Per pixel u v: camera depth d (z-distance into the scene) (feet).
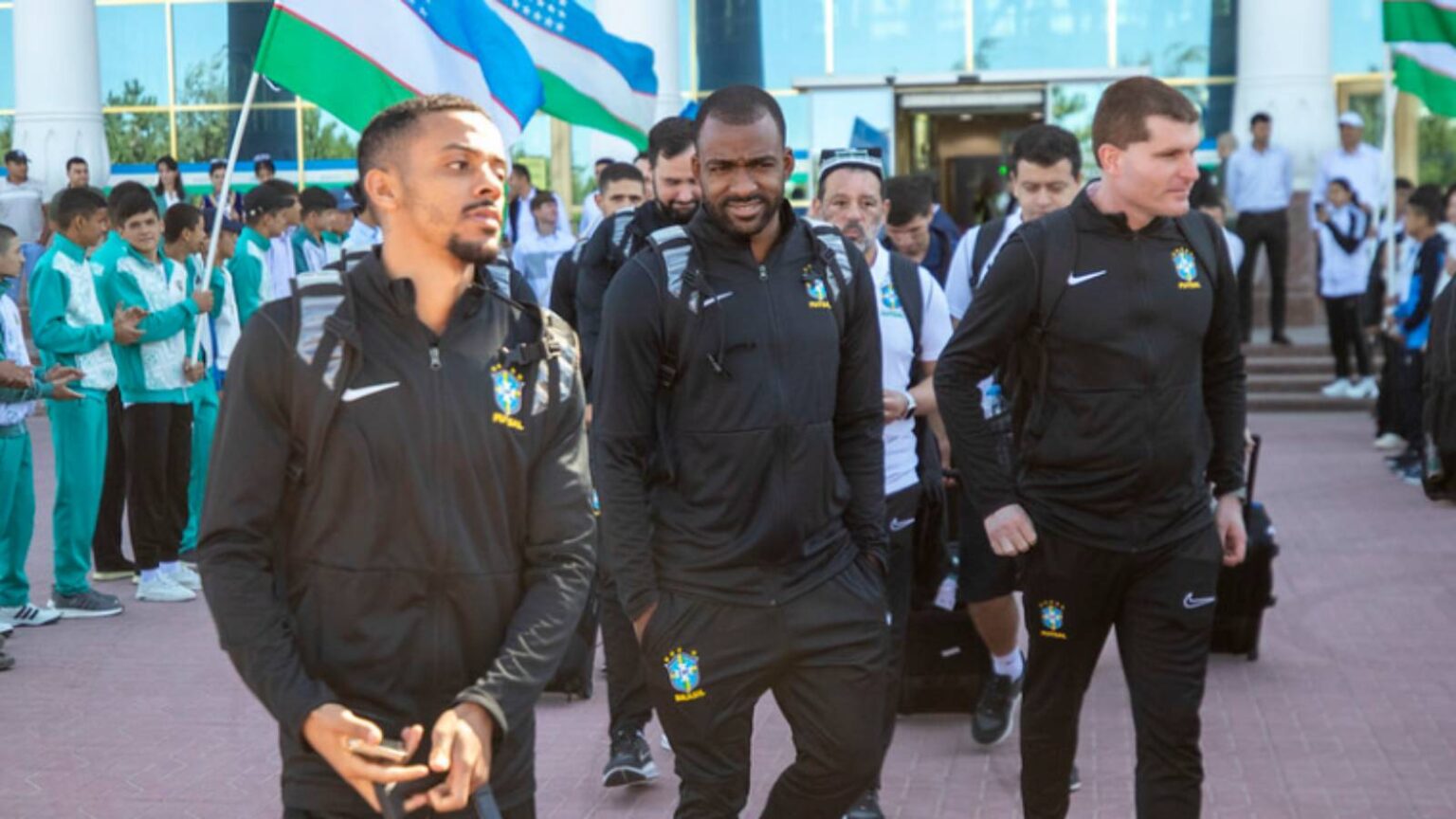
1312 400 53.26
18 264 26.50
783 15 67.67
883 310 16.88
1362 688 22.76
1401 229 46.16
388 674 9.46
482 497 9.55
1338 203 52.90
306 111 69.67
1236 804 18.22
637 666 18.52
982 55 67.05
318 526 9.46
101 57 70.28
